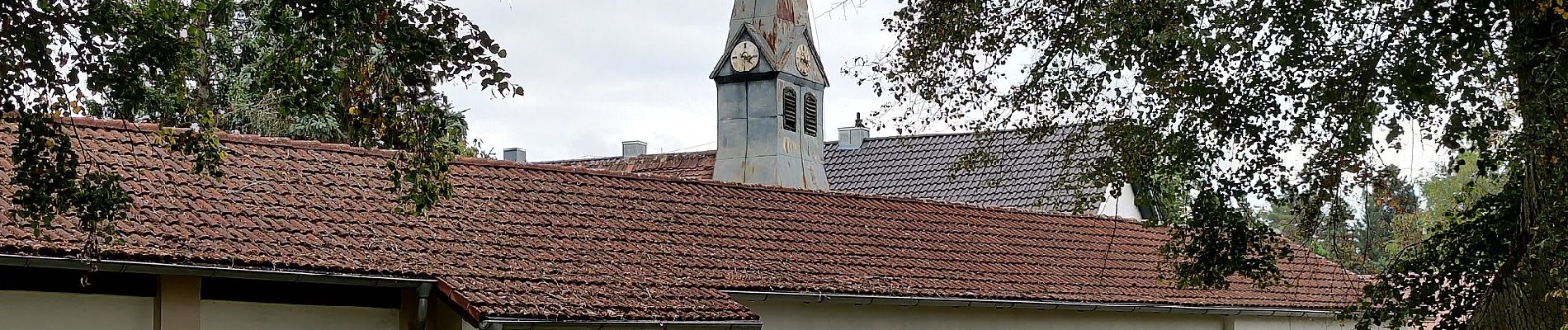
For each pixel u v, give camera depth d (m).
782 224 19.88
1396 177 13.50
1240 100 13.27
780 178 27.03
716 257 17.62
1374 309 14.93
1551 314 12.59
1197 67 13.02
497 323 13.72
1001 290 19.69
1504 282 13.21
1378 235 14.54
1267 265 15.07
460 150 27.11
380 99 8.91
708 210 19.52
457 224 15.89
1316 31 12.70
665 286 15.97
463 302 13.86
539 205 17.52
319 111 9.06
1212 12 12.99
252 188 14.98
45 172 8.89
